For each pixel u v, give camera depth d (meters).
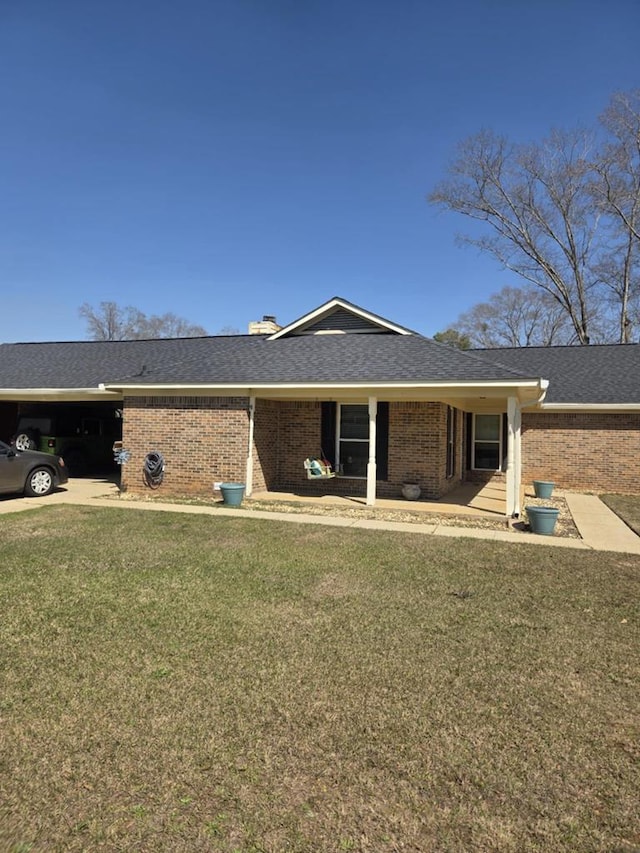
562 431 15.85
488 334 42.34
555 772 2.64
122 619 4.58
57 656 3.84
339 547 7.48
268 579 5.84
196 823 2.23
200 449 12.21
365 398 12.35
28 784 2.46
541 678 3.66
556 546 7.99
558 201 29.89
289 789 2.47
